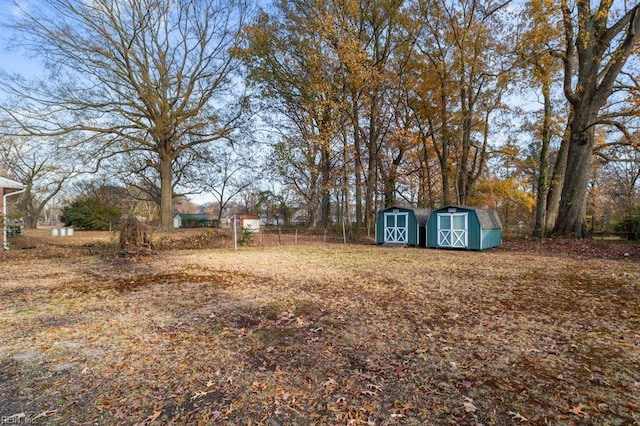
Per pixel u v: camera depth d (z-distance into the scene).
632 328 4.32
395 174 25.06
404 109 22.47
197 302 5.72
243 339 4.04
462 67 17.58
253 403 2.69
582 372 3.15
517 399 2.71
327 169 22.00
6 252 12.41
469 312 5.06
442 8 17.41
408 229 16.78
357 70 16.80
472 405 2.63
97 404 2.68
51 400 2.74
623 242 13.16
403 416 2.51
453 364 3.34
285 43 19.58
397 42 19.41
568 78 14.48
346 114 19.55
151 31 20.56
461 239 14.69
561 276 7.74
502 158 21.94
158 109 21.64
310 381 3.04
